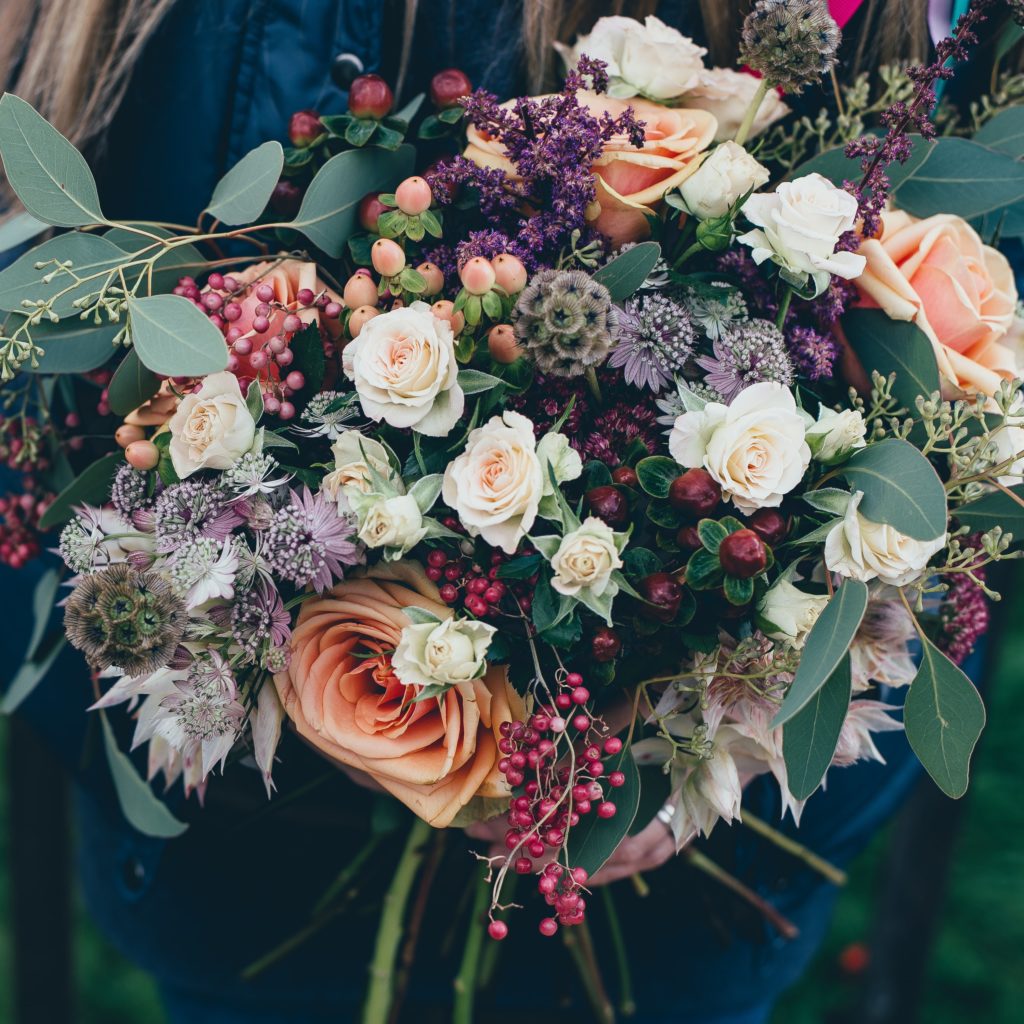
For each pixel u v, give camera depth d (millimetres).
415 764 746
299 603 791
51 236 929
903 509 695
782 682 765
